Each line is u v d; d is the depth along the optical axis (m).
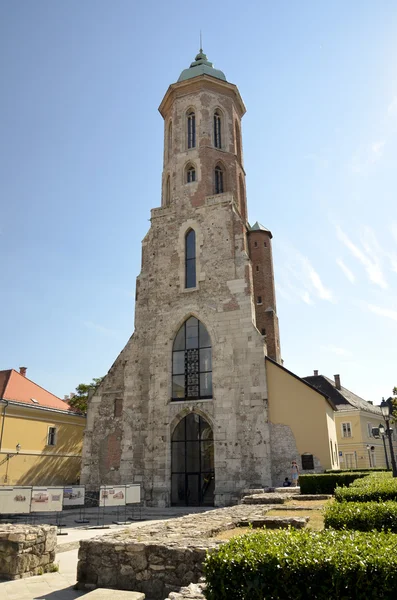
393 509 8.70
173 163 38.22
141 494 29.89
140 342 33.81
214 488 28.94
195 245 34.97
